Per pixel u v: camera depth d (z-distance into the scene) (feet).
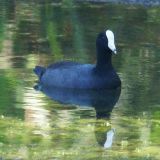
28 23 80.84
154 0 93.09
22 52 66.90
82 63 62.69
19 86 56.44
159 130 44.96
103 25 80.07
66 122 46.80
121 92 55.52
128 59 64.64
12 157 39.24
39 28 78.07
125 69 61.46
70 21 82.12
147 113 49.26
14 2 95.66
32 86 56.54
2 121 46.50
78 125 46.11
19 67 61.57
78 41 71.67
